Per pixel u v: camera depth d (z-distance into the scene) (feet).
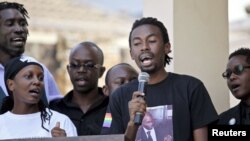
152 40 14.38
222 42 20.39
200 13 20.04
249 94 16.79
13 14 18.25
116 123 14.33
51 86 18.88
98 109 18.11
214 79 20.13
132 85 14.56
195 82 14.26
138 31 14.51
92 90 18.31
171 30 19.60
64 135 14.44
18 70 15.39
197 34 19.90
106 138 11.37
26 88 15.26
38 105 15.52
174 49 19.49
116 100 14.51
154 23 14.66
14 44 18.16
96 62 18.42
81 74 18.16
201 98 14.10
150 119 13.99
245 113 16.78
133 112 12.95
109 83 18.81
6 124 15.10
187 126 13.88
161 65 14.46
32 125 15.16
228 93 20.34
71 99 18.49
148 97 14.21
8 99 15.75
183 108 13.96
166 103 14.03
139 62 14.46
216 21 20.31
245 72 16.80
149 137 13.89
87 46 18.58
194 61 19.79
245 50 17.15
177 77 14.47
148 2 20.30
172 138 13.76
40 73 15.52
